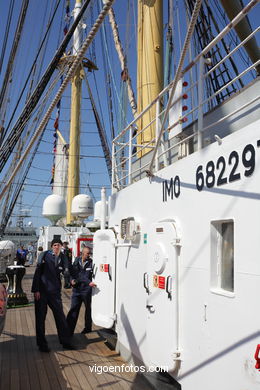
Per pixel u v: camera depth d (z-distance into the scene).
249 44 7.25
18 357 6.40
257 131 3.17
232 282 3.68
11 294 11.23
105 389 5.03
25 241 43.41
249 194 3.22
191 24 2.62
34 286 6.73
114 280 6.96
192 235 4.24
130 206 6.70
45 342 6.70
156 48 9.22
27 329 8.39
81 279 7.80
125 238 6.29
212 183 3.87
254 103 3.96
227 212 3.56
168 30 9.55
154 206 5.52
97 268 7.34
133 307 5.97
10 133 6.69
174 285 4.43
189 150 5.41
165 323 4.59
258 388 2.93
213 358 3.61
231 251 3.72
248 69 3.44
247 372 3.08
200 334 3.90
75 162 25.59
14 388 5.04
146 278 5.38
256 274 3.06
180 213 4.60
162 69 9.30
